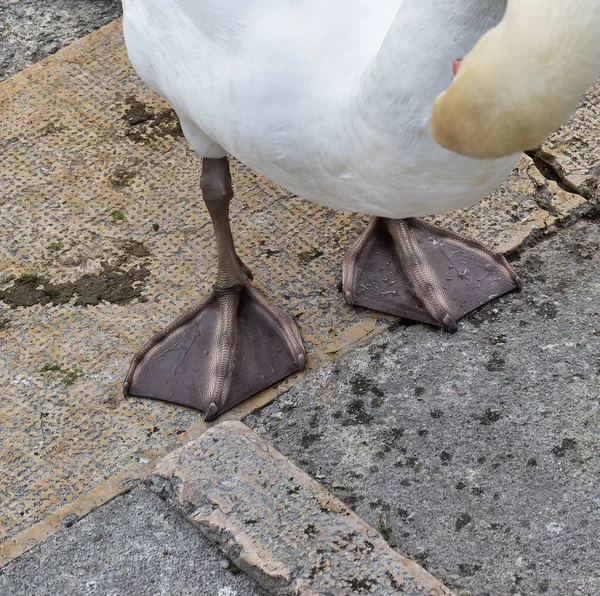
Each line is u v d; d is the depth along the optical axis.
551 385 1.44
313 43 1.25
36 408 1.46
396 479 1.39
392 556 1.31
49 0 1.86
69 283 1.56
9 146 1.69
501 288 1.51
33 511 1.39
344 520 1.33
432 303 1.49
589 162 1.61
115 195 1.63
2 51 1.81
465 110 1.09
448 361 1.47
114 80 1.75
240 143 1.30
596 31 1.05
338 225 1.58
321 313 1.51
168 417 1.45
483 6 1.13
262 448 1.38
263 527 1.33
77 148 1.68
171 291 1.54
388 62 1.17
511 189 1.59
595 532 1.35
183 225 1.60
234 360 1.47
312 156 1.26
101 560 1.36
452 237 1.54
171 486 1.37
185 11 1.28
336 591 1.29
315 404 1.45
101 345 1.51
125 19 1.34
